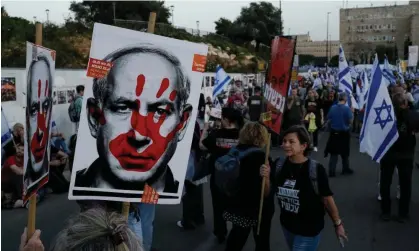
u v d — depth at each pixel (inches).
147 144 107.3
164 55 106.3
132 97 105.1
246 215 166.7
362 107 557.9
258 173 165.6
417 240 221.5
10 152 276.4
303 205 140.9
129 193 107.3
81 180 103.9
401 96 241.1
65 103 412.2
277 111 167.9
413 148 245.6
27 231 83.7
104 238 59.1
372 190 321.4
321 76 1277.1
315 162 142.6
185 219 238.7
